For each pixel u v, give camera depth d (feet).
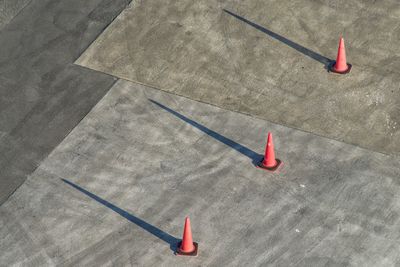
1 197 67.87
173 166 69.00
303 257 62.23
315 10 80.48
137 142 70.95
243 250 63.00
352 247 62.49
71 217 66.08
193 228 64.59
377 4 80.59
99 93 75.05
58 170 69.41
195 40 78.74
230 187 67.21
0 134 72.54
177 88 74.90
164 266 62.44
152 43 78.89
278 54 77.00
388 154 68.44
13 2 83.56
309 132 70.54
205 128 71.56
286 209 65.36
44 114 73.82
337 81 74.28
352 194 65.87
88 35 80.12
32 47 79.51
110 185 68.08
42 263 63.16
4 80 76.84
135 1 82.84
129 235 64.54
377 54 76.18
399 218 63.98
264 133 70.79
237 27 79.56
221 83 75.00
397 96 72.59
